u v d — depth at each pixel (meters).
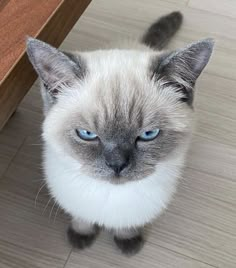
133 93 0.17
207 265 0.24
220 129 0.29
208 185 0.27
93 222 0.23
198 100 0.30
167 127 0.18
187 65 0.17
